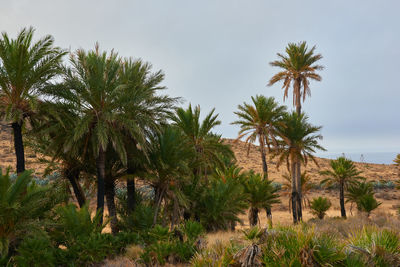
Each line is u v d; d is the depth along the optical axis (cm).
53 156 1562
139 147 1370
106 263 898
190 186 1820
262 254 514
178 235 1170
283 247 506
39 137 1509
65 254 894
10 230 886
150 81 1627
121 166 1627
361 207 2614
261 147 2617
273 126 2627
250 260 504
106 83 1355
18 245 895
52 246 945
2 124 1187
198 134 1977
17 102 1165
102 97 1346
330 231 600
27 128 1378
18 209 868
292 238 515
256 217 2294
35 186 1078
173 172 1523
